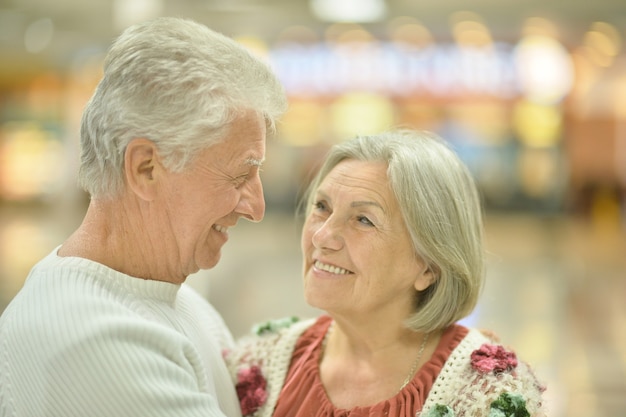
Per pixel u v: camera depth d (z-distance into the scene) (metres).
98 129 1.41
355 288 1.71
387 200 1.70
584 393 5.01
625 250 13.50
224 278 9.59
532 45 16.88
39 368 1.32
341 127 19.03
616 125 21.91
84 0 13.47
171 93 1.36
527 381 1.63
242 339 2.00
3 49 18.53
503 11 12.87
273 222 18.59
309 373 1.81
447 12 13.03
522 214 19.80
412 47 17.45
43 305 1.37
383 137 1.80
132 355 1.32
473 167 19.41
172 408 1.32
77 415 1.29
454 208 1.72
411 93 18.52
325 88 18.66
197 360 1.46
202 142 1.39
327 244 1.71
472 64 17.86
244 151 1.44
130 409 1.29
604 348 6.21
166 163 1.39
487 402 1.57
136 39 1.39
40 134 21.39
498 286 9.27
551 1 12.22
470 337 1.75
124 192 1.44
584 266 11.22
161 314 1.49
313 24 13.95
